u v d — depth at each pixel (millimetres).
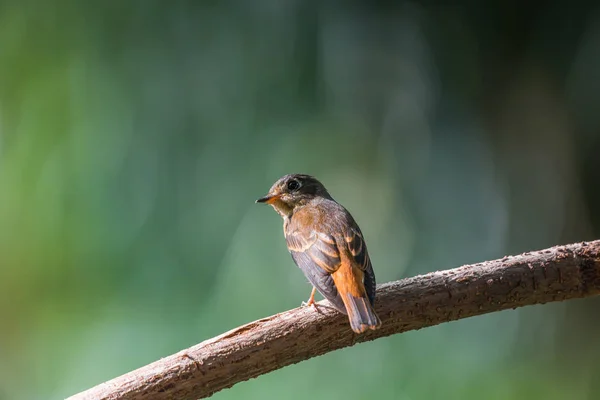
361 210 11867
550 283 6988
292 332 6609
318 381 9383
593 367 10742
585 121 13383
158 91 11383
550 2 13055
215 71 11500
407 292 6918
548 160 13523
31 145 11070
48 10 11359
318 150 11711
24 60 11281
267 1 11617
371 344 9609
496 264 7055
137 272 10758
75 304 10688
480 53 13055
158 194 11078
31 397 10391
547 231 13305
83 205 10953
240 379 6496
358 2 12133
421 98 12742
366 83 12305
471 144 12922
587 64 13094
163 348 10180
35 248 10844
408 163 12305
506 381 10141
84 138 11125
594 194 13531
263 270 10461
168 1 11453
